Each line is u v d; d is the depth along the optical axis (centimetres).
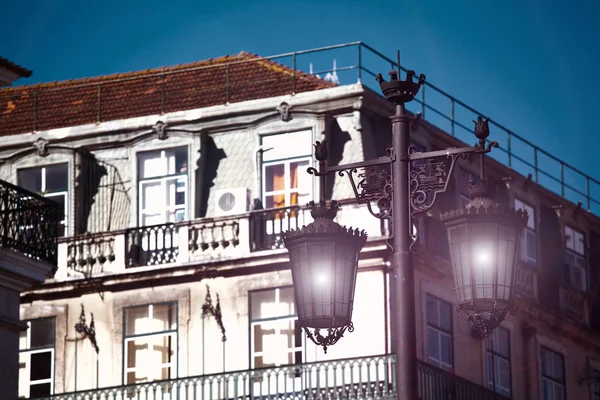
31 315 4041
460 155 1805
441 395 3716
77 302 4016
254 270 3862
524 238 4381
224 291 3884
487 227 1758
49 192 4100
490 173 4244
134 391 3906
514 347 4250
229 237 3903
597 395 4631
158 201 4012
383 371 3675
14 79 2900
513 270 1772
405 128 1825
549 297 4462
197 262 3903
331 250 1814
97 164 4094
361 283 3747
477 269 1756
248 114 3966
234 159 3962
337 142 3881
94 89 4325
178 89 4184
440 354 3884
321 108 3891
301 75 4075
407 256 1780
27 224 2886
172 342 3912
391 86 1830
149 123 4050
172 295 3931
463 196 4078
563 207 4556
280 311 3825
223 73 4178
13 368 2838
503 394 4172
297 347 3794
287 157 3909
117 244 3988
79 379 3975
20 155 4131
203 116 4000
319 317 1805
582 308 4609
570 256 4594
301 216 3850
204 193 3981
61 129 4122
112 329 3969
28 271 2872
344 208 3784
